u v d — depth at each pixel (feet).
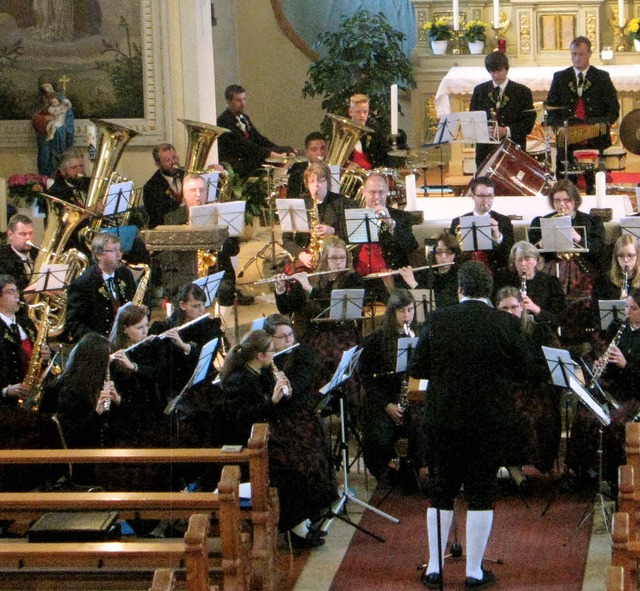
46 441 29.25
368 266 35.63
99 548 21.44
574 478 30.94
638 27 57.47
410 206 40.88
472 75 55.42
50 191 41.22
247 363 28.04
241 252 46.52
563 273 35.24
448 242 33.42
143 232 34.45
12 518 24.13
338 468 32.53
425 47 59.11
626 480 22.13
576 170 46.88
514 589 25.96
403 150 47.06
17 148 49.80
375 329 31.71
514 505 30.37
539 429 30.45
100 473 28.71
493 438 25.41
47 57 48.91
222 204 35.06
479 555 25.79
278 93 65.57
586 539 28.32
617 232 38.45
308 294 33.78
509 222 36.17
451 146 54.54
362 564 27.53
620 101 56.03
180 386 29.35
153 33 48.16
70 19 48.49
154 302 38.99
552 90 47.93
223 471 23.27
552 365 26.99
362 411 31.42
